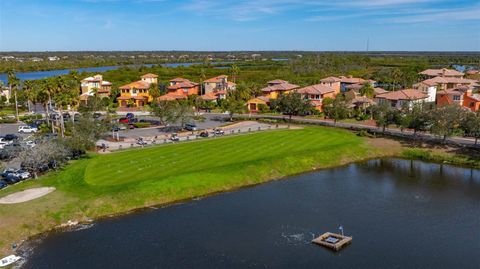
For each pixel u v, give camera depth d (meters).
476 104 155.50
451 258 53.66
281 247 56.41
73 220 64.69
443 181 85.94
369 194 77.88
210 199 74.69
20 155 78.81
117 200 70.25
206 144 106.81
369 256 54.03
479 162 97.19
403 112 121.31
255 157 94.44
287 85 188.25
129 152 98.44
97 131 101.44
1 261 51.97
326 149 102.81
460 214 68.19
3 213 63.59
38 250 55.81
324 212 68.81
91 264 52.06
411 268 51.25
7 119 147.00
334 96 173.75
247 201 73.81
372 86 192.50
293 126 133.75
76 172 81.19
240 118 151.62
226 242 57.88
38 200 68.19
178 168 85.50
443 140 112.69
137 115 159.00
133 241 58.22
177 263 52.25
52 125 125.12
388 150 108.44
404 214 68.06
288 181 85.56
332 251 55.34
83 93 193.38
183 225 63.47
